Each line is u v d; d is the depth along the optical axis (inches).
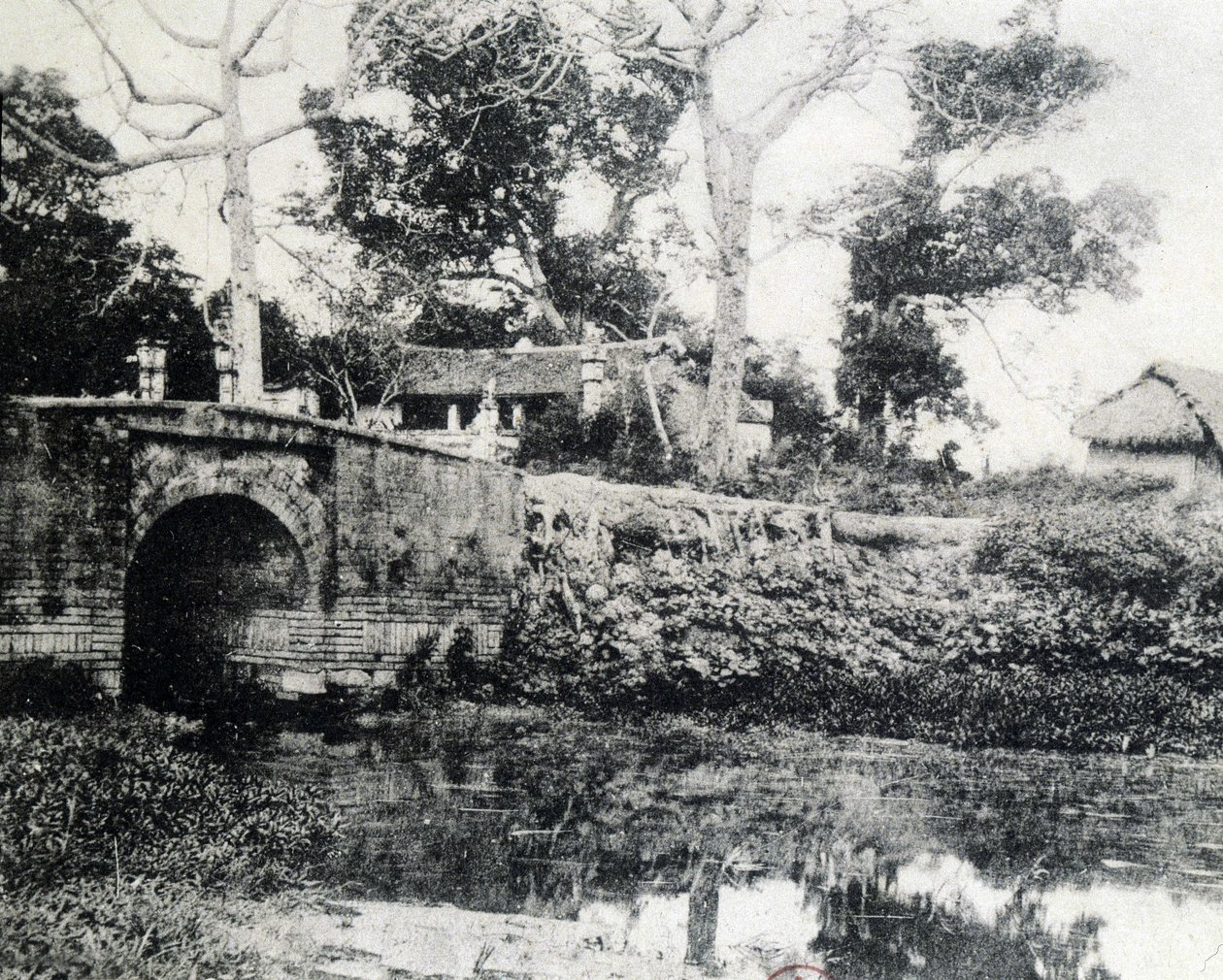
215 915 248.4
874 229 487.2
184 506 417.7
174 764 299.1
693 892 291.1
